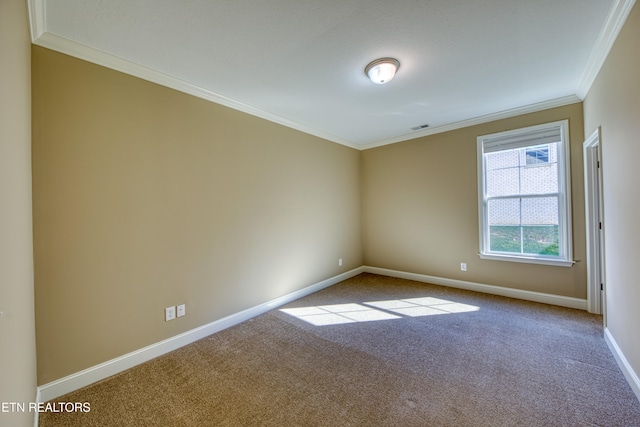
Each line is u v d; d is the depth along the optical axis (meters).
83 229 1.88
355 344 2.41
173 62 2.14
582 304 3.00
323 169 4.14
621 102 1.84
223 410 1.64
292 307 3.33
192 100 2.54
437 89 2.73
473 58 2.19
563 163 3.06
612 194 2.09
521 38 1.94
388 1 1.58
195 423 1.54
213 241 2.68
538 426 1.47
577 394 1.71
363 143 4.78
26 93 1.42
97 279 1.94
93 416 1.60
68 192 1.82
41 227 1.71
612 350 2.13
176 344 2.37
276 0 1.54
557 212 3.15
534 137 3.24
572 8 1.66
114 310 2.02
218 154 2.74
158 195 2.28
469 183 3.76
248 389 1.83
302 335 2.60
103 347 1.96
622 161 1.87
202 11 1.61
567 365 2.02
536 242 3.30
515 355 2.17
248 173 3.04
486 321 2.81
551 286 3.19
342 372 2.00
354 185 4.79
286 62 2.19
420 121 3.68
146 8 1.57
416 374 1.96
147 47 1.94
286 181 3.52
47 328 1.73
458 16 1.71
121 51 1.98
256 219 3.12
